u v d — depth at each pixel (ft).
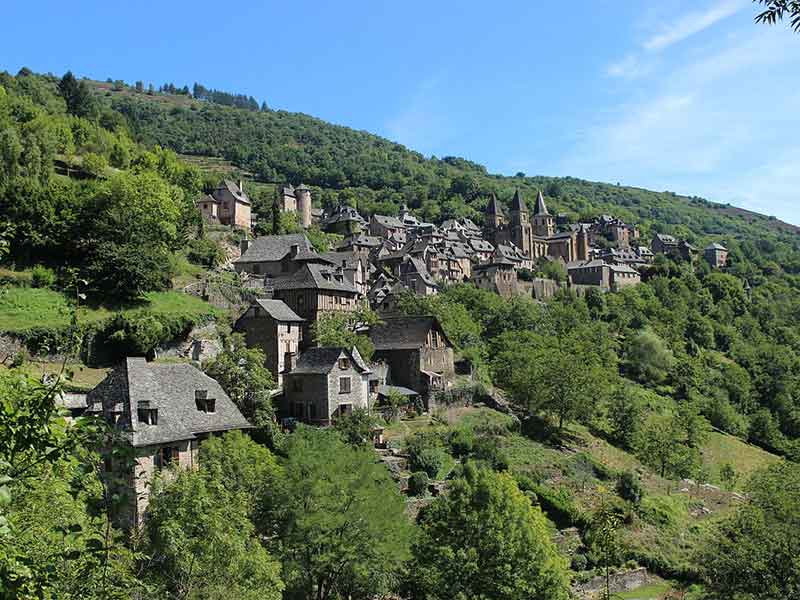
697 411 373.61
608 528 203.62
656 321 562.66
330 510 144.97
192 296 307.17
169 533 107.14
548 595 148.36
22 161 374.63
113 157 511.81
